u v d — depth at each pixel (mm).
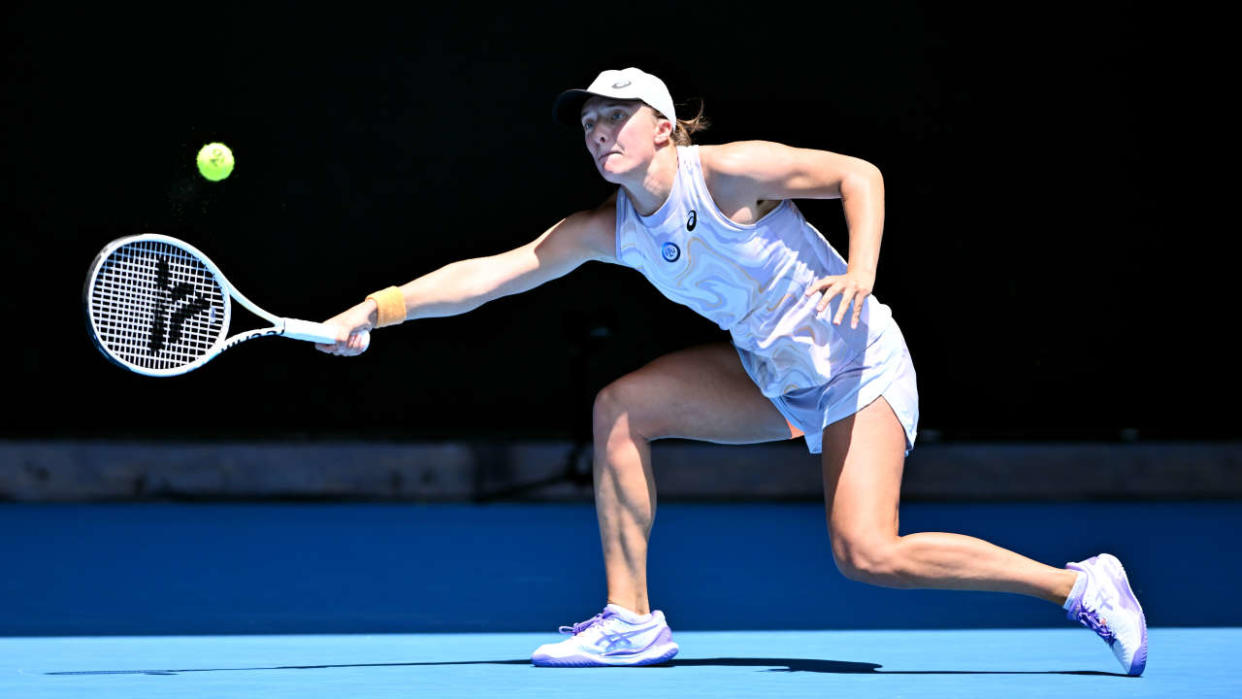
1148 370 47156
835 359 13344
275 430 45375
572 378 41625
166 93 44781
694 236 13148
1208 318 47062
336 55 45406
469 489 42469
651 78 13031
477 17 45844
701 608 19672
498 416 46062
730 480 42625
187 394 45000
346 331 13992
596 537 30547
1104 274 47062
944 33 46531
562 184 46281
